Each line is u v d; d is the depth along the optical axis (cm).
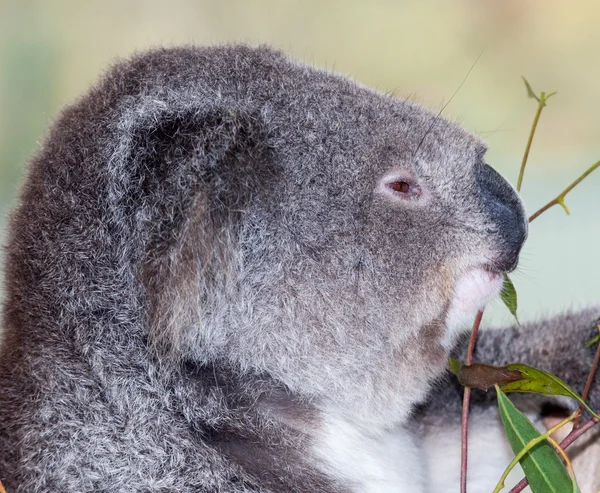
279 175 145
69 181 144
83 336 143
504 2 254
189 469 143
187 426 143
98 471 142
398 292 146
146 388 143
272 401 146
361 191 146
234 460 143
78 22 240
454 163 147
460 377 144
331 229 146
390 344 147
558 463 142
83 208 143
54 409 142
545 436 141
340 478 145
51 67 236
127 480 142
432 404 154
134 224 143
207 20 249
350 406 147
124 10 243
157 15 245
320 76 148
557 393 143
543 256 189
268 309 145
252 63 147
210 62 147
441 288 147
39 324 143
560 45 251
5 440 141
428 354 148
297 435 145
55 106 232
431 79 253
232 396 144
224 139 143
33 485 141
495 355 153
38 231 144
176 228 142
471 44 254
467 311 147
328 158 146
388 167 146
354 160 146
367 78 251
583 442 150
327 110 147
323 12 255
